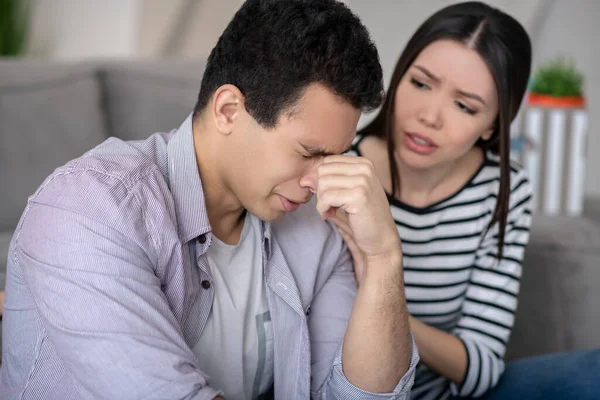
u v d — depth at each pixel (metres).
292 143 0.97
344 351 1.11
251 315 1.12
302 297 1.17
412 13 3.70
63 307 0.90
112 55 3.50
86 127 2.01
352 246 1.23
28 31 3.47
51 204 0.94
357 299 1.11
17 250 1.00
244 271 1.12
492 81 1.39
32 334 1.00
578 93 2.60
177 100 2.11
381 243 1.09
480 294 1.55
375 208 1.07
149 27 3.47
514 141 2.57
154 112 2.09
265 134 0.98
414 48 1.42
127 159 1.00
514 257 1.56
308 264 1.18
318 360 1.17
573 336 1.85
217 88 1.01
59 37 3.52
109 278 0.91
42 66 2.03
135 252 0.94
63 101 1.99
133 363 0.89
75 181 0.95
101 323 0.89
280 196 1.02
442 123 1.40
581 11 3.67
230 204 1.08
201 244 1.04
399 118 1.45
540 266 1.88
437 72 1.39
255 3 0.99
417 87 1.43
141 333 0.90
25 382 1.00
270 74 0.95
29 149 1.94
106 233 0.92
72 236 0.91
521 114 2.59
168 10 3.47
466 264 1.55
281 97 0.95
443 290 1.56
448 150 1.42
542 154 2.57
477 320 1.54
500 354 1.51
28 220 0.96
